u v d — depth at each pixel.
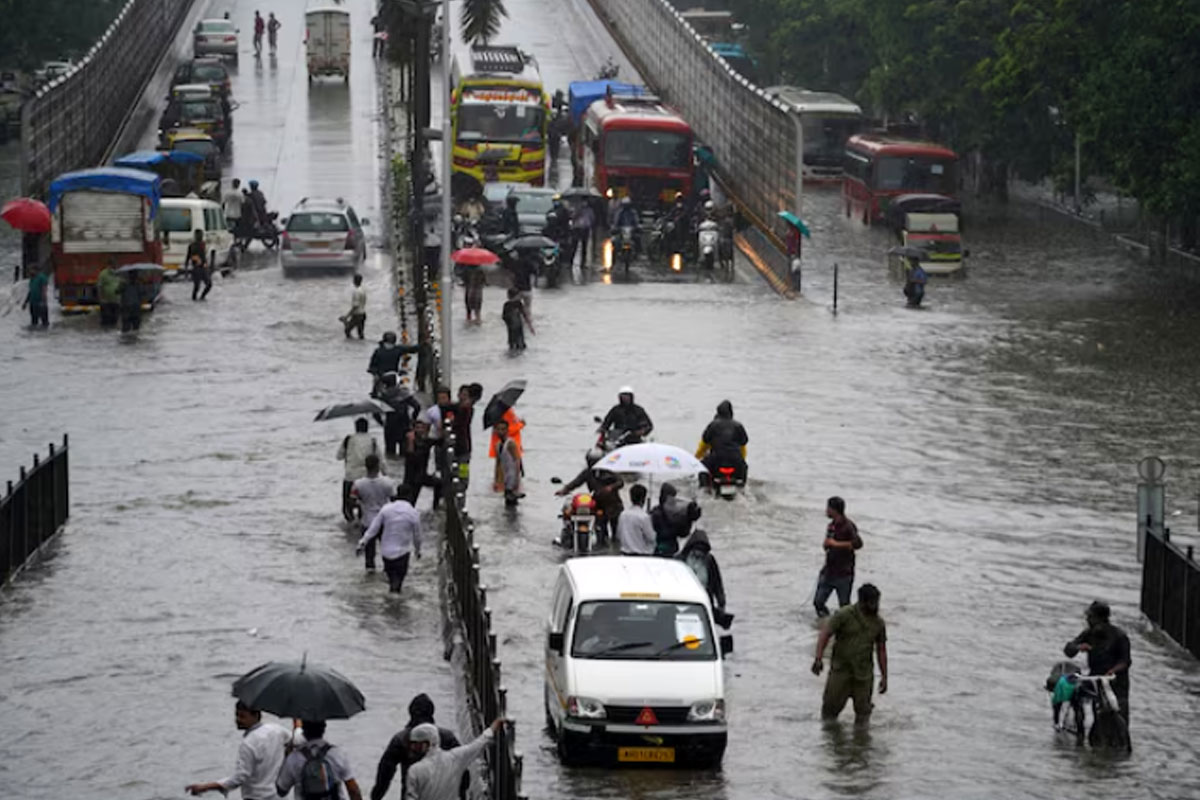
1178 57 190.12
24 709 66.56
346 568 85.88
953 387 134.62
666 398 126.44
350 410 92.94
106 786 59.41
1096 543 94.81
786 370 138.50
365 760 61.78
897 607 82.38
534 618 78.38
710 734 61.50
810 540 92.81
